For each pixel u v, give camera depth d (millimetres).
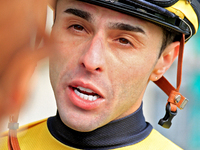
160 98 4180
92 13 1310
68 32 1411
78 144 1555
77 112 1418
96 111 1422
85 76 1355
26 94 436
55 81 1469
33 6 416
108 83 1383
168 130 4164
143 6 1273
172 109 1720
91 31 1359
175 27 1434
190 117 4156
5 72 407
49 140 1668
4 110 422
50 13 1499
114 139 1573
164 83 1820
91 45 1311
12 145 1487
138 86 1479
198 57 4121
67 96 1435
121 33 1335
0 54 400
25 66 417
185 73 4121
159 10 1309
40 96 2455
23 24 408
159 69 1661
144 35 1371
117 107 1459
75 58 1384
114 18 1301
